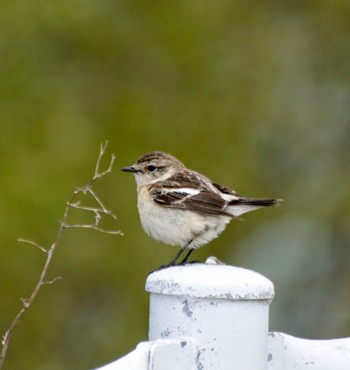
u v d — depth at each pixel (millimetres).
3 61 17000
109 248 16719
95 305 16844
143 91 17719
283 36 18312
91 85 17422
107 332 16844
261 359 4801
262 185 17812
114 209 16688
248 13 18250
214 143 17750
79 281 16719
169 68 17844
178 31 17828
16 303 16188
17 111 16797
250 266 17469
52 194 15969
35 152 16453
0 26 16969
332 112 18047
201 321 4711
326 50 18375
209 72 17969
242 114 17953
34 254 15992
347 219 17594
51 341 16625
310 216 17703
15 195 15844
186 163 17547
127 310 16906
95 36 17484
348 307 17234
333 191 17734
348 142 17953
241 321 4730
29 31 17094
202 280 4703
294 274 17406
